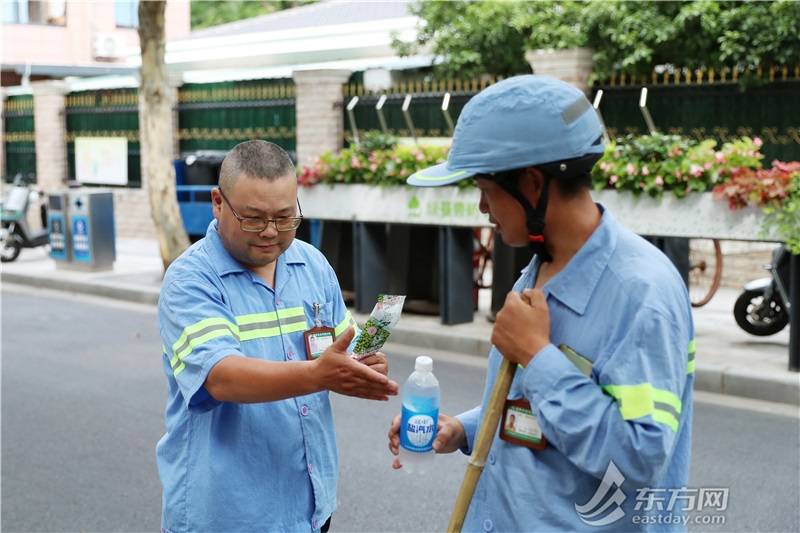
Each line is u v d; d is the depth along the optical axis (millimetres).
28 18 26094
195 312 2486
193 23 32125
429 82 13305
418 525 4750
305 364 2309
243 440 2543
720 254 9641
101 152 18094
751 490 5094
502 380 2029
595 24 11625
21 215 14914
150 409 6887
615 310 1916
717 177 7340
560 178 1931
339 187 9742
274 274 2727
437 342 8859
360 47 16359
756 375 7062
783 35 10148
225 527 2510
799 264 7086
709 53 11008
